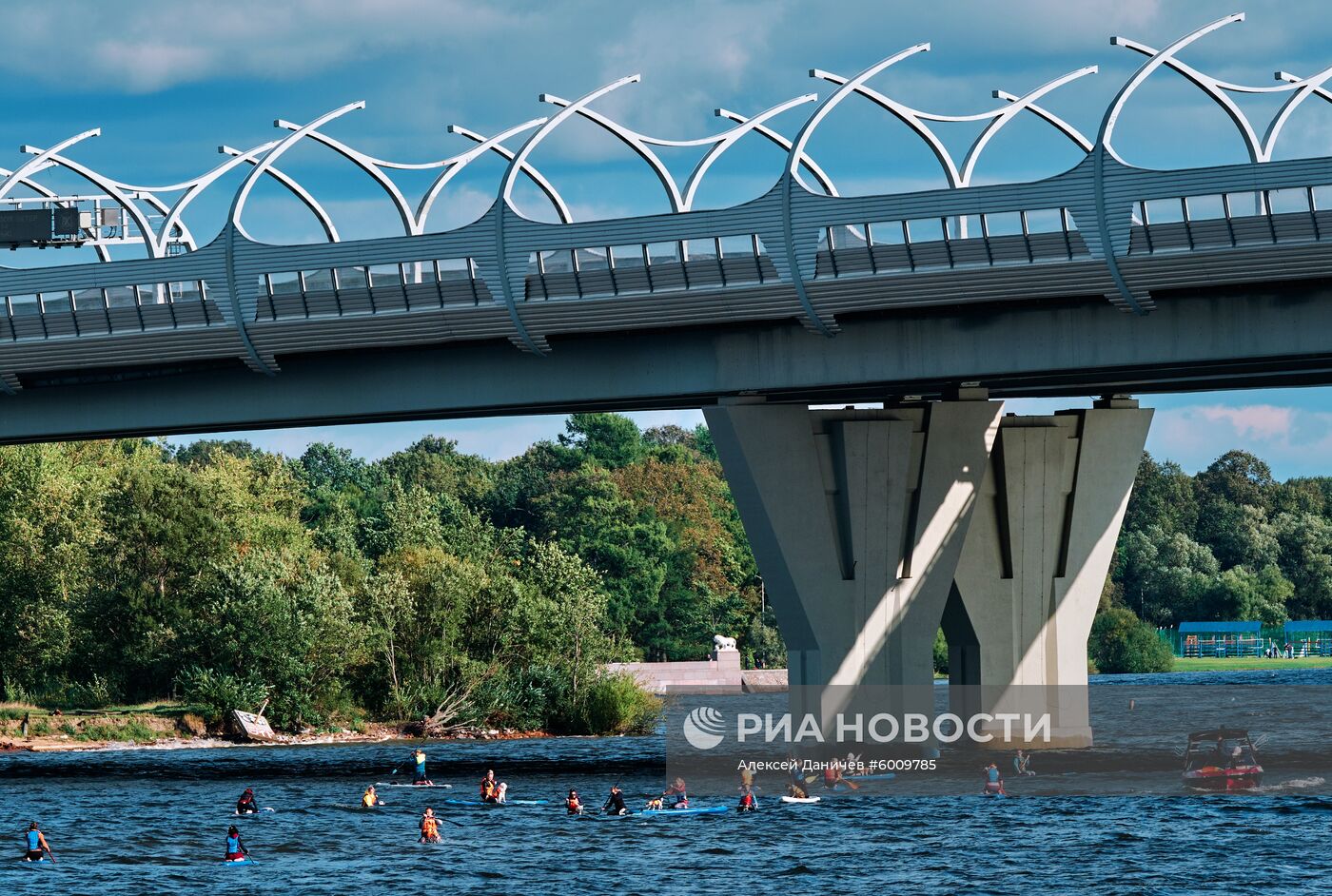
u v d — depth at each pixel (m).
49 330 186.75
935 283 159.00
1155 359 157.38
